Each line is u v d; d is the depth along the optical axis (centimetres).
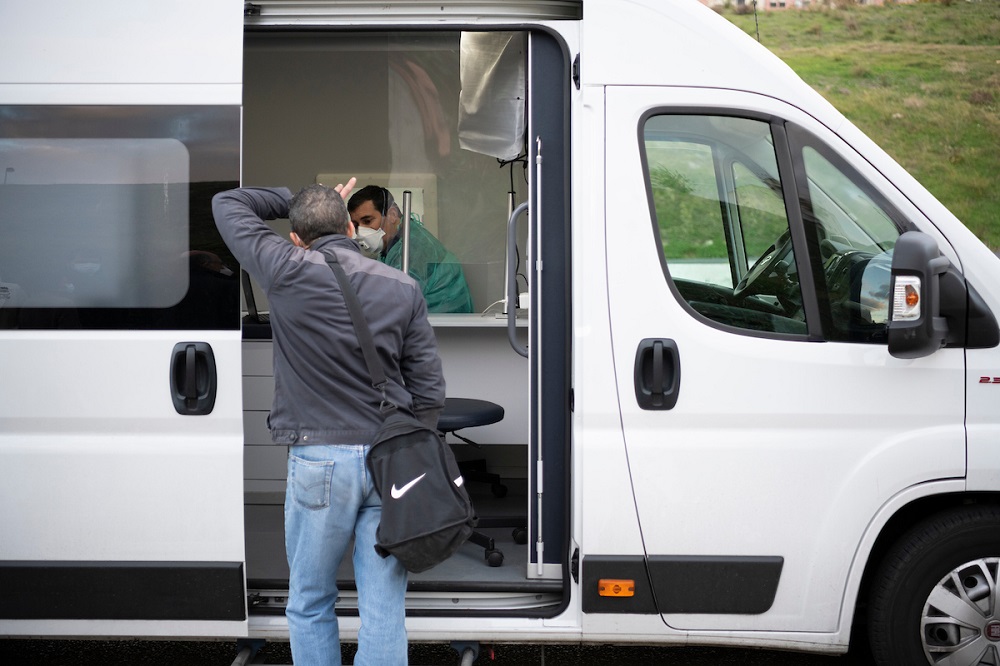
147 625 317
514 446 479
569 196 322
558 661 377
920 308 288
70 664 374
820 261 313
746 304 314
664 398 308
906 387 307
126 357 312
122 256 315
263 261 278
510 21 323
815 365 308
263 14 323
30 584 316
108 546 315
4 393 313
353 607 330
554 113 327
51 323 315
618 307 310
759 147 317
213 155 313
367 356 270
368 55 532
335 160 541
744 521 310
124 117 315
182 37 314
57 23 315
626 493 311
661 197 315
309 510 273
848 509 308
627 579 312
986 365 305
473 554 378
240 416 311
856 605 341
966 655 316
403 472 263
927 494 307
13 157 316
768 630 314
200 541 313
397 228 501
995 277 308
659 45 314
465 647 329
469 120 406
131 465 312
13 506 315
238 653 329
